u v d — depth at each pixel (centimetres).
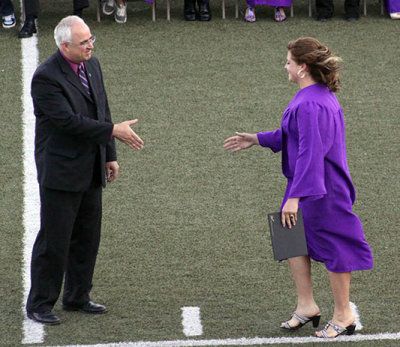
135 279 2073
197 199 2473
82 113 1766
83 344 1784
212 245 2233
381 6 3803
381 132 2878
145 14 3806
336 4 3919
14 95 3086
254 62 3369
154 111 3006
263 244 2241
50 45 3456
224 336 1820
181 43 3519
